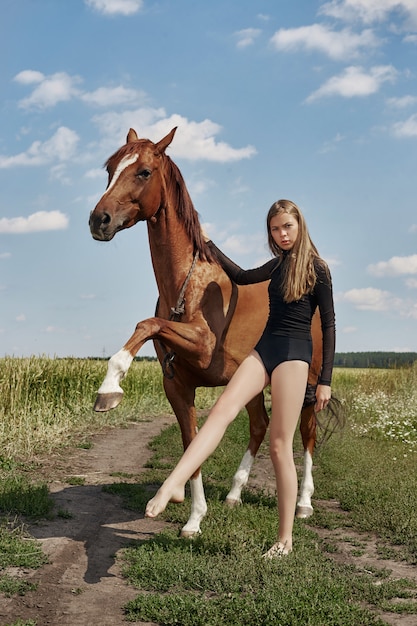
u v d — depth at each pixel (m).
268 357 4.01
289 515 4.14
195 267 4.79
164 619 3.28
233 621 3.23
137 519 5.38
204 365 4.67
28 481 6.34
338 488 6.63
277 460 4.05
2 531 4.55
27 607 3.44
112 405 3.85
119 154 4.67
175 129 4.74
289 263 4.03
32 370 12.09
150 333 4.23
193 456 3.62
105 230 4.45
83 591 3.69
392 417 12.31
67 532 4.82
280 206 4.07
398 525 5.26
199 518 4.76
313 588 3.54
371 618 3.35
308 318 4.09
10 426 9.20
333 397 6.36
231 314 4.92
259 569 3.83
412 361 19.84
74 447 9.16
